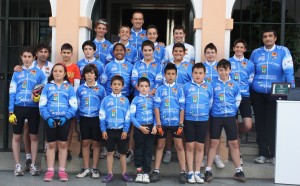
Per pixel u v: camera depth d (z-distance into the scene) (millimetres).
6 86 6508
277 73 5945
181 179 5516
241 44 5898
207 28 6125
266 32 5945
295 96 5492
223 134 6023
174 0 9492
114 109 5453
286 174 5500
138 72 5855
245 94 5898
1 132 8164
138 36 6414
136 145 5520
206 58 5895
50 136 5438
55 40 6258
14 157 5895
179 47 5758
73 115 5480
